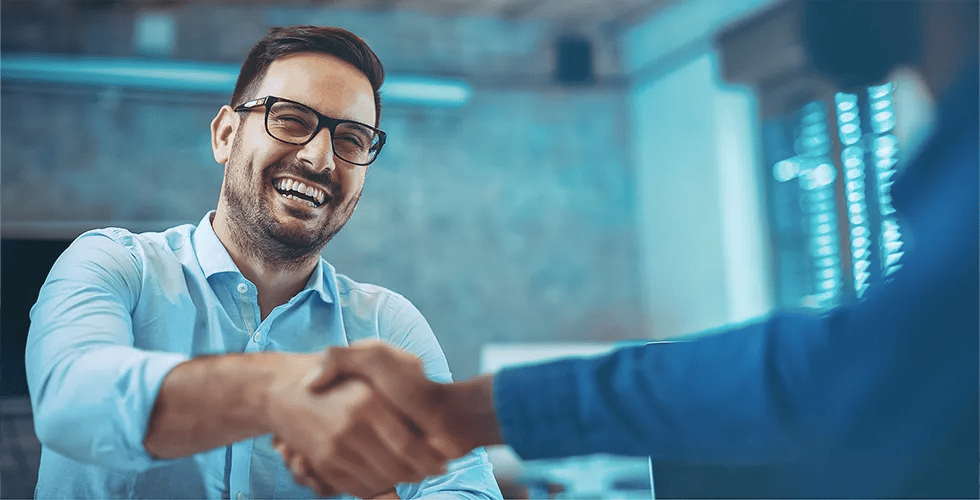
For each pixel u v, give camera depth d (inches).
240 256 46.6
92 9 200.1
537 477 83.7
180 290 45.1
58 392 33.0
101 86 195.0
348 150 45.7
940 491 21.9
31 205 190.9
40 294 39.1
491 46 231.9
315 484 31.8
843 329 23.3
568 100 236.1
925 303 21.4
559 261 229.1
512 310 224.1
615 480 83.2
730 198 201.8
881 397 22.1
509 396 29.0
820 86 169.0
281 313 47.2
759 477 28.2
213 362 31.8
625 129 238.7
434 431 30.1
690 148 215.3
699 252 212.2
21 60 186.7
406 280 217.9
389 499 36.8
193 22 206.2
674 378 26.1
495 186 227.6
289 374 31.0
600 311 230.1
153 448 31.8
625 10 229.6
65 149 193.8
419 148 223.5
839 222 165.2
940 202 21.4
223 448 43.0
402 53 225.6
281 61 45.7
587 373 28.2
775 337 24.8
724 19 199.2
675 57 219.3
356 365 30.4
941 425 21.6
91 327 36.7
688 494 31.6
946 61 19.9
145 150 198.4
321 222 45.5
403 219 219.9
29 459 77.9
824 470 24.5
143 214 197.0
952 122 20.9
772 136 190.9
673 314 221.9
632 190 236.7
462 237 223.3
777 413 24.1
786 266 189.6
